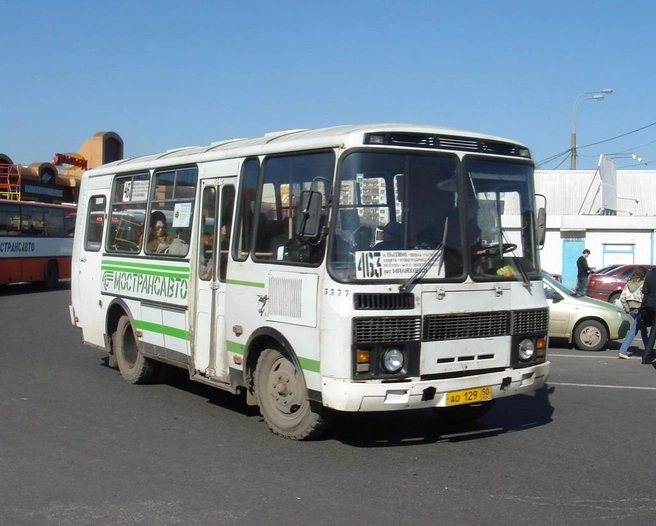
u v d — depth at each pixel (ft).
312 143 23.47
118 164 36.37
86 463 22.70
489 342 23.86
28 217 92.22
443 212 23.48
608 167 133.08
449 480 21.20
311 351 22.77
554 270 115.55
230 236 27.04
